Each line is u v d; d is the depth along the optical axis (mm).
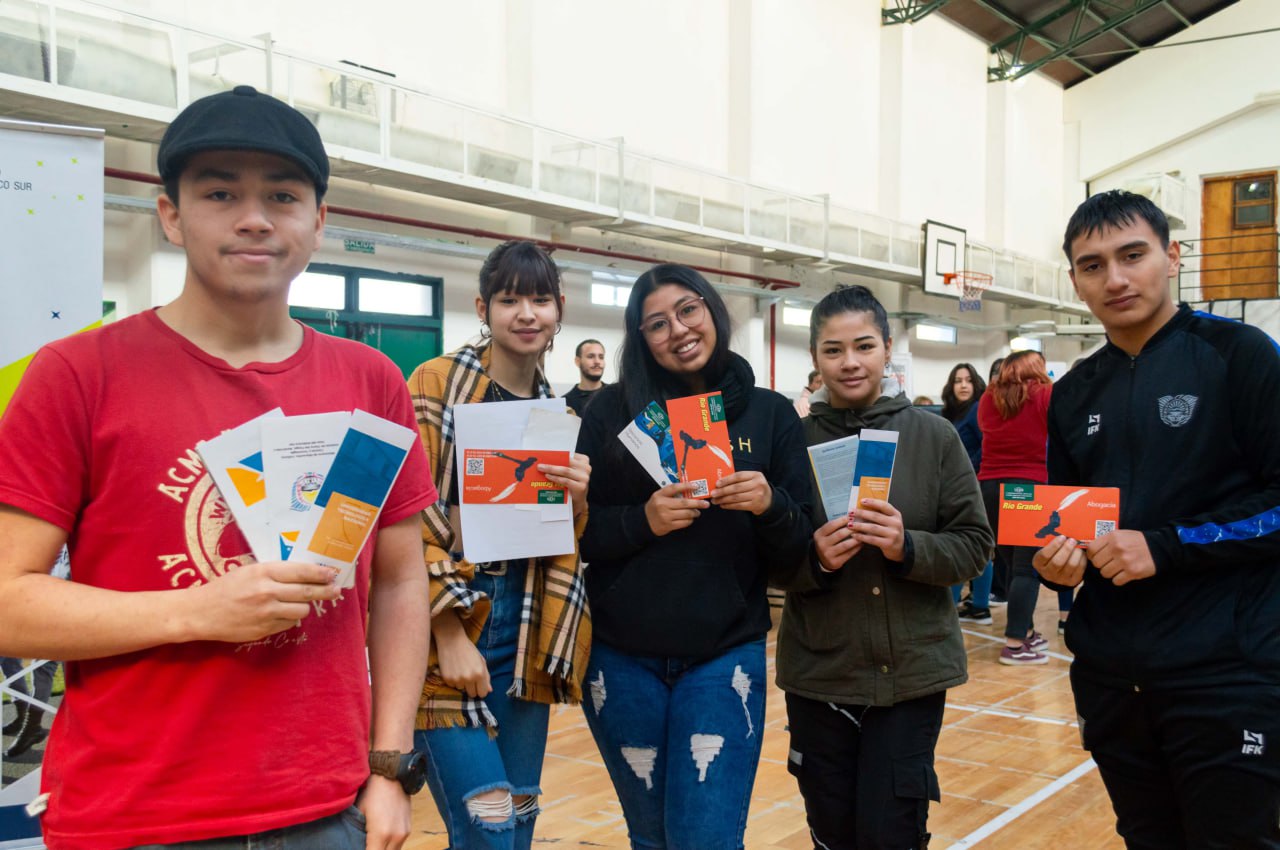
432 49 8258
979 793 3326
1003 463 5094
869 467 1948
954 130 15141
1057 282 16797
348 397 1158
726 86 11320
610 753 1846
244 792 986
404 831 1123
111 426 981
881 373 2174
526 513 1790
